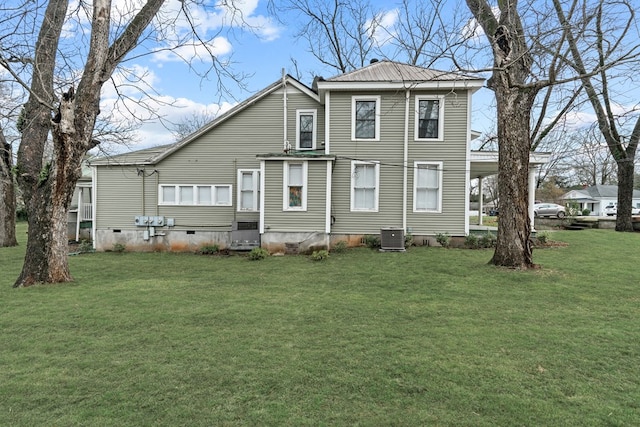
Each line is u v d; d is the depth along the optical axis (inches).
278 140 526.6
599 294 244.1
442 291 255.6
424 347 156.4
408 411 108.4
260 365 139.2
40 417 105.5
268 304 225.6
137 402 113.4
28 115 321.7
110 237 522.0
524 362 141.4
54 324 188.4
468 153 474.3
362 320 194.2
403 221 482.0
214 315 202.8
